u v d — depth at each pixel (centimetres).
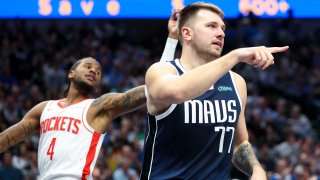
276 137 1153
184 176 317
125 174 927
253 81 1380
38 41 1480
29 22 1595
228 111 328
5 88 1270
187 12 331
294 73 1455
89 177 438
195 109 320
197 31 324
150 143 326
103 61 1393
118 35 1548
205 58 326
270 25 1544
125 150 949
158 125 320
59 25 1609
